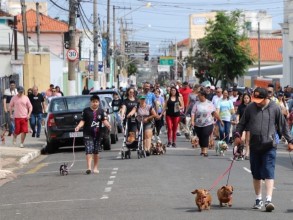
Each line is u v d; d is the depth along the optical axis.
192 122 20.86
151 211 11.16
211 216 10.61
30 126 29.98
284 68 56.06
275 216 10.59
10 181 16.28
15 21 45.97
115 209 11.47
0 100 31.41
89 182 15.18
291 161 19.84
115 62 85.06
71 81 32.03
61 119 22.81
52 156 22.33
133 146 20.19
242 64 59.31
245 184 14.41
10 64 43.19
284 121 11.20
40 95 28.86
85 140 16.80
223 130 24.58
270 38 91.56
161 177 15.62
